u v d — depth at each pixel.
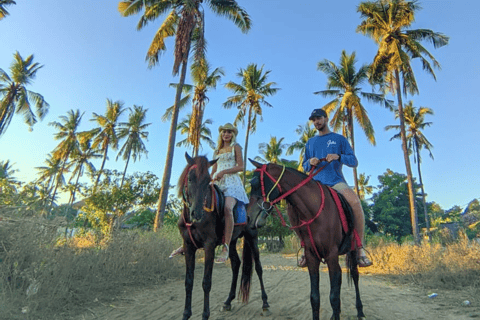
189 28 14.97
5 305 3.41
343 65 25.55
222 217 4.02
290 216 3.56
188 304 3.66
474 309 4.66
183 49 14.80
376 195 44.88
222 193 4.20
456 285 6.50
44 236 4.65
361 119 23.98
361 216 3.65
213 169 4.67
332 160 3.54
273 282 7.27
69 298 4.29
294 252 20.25
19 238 4.14
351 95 23.75
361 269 9.85
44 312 3.72
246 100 28.34
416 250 9.74
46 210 5.27
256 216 3.15
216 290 5.97
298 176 3.36
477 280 6.57
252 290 6.16
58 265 4.52
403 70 21.70
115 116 38.38
